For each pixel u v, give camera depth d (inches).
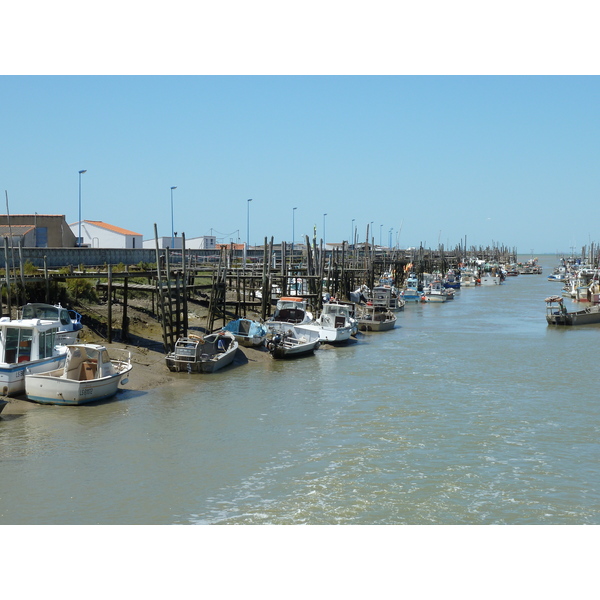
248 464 981.8
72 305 1939.0
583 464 1006.4
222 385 1498.5
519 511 832.9
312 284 2945.4
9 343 1299.2
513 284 6358.3
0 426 1117.1
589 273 4389.8
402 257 6904.5
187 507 823.7
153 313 2171.5
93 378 1321.4
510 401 1396.4
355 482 919.7
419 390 1491.1
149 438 1088.2
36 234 2989.7
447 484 919.0
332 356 1957.4
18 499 833.5
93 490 868.0
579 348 2177.7
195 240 5398.6
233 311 2623.0
